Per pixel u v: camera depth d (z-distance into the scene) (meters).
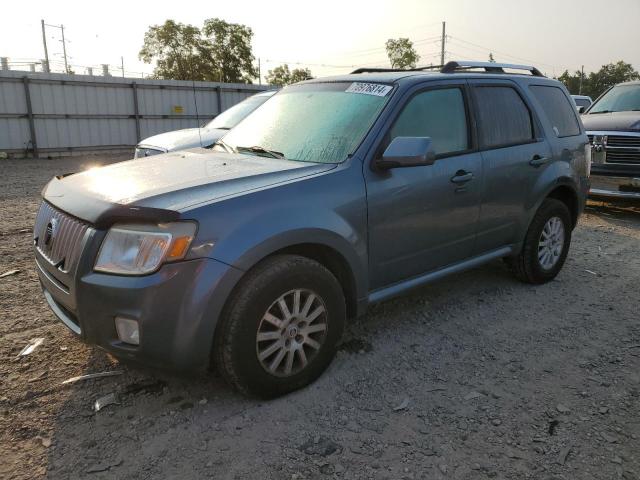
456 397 3.09
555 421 2.87
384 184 3.40
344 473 2.46
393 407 2.98
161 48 44.38
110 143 20.88
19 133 18.64
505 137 4.38
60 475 2.41
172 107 22.28
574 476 2.46
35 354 3.48
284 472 2.46
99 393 3.05
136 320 2.58
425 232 3.72
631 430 2.80
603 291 4.87
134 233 2.63
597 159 7.98
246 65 47.06
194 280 2.60
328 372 3.33
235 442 2.66
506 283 5.02
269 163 3.40
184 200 2.73
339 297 3.18
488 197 4.16
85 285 2.67
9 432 2.70
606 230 7.26
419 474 2.46
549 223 4.89
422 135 3.72
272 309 2.91
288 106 4.11
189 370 2.72
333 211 3.11
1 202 8.99
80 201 2.90
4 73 17.89
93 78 19.92
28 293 4.54
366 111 3.61
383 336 3.87
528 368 3.44
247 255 2.71
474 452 2.62
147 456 2.55
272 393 2.98
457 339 3.84
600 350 3.71
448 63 4.29
